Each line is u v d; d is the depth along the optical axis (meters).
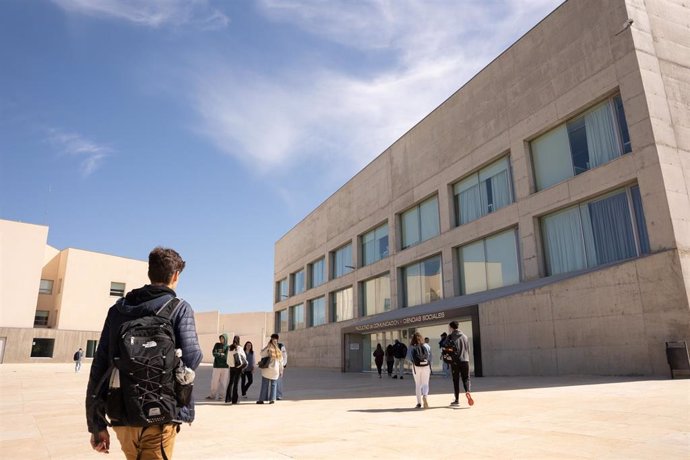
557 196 19.92
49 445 6.55
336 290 41.38
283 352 13.26
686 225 15.62
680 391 9.66
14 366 45.12
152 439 2.42
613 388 10.99
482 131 24.77
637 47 17.16
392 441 6.02
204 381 21.81
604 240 18.23
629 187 17.41
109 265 61.88
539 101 21.28
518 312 18.09
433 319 22.73
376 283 35.00
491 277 23.88
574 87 19.50
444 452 5.25
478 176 25.45
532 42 21.84
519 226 21.84
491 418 7.62
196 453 5.67
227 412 10.00
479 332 19.66
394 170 33.16
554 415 7.55
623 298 15.12
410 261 30.23
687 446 5.01
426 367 9.56
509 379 16.22
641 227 16.91
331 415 8.97
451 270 26.22
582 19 19.30
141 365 2.37
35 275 53.03
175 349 2.55
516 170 22.28
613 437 5.62
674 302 14.08
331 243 42.50
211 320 87.62
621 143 17.84
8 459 5.66
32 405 11.94
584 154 19.41
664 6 18.50
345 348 33.41
